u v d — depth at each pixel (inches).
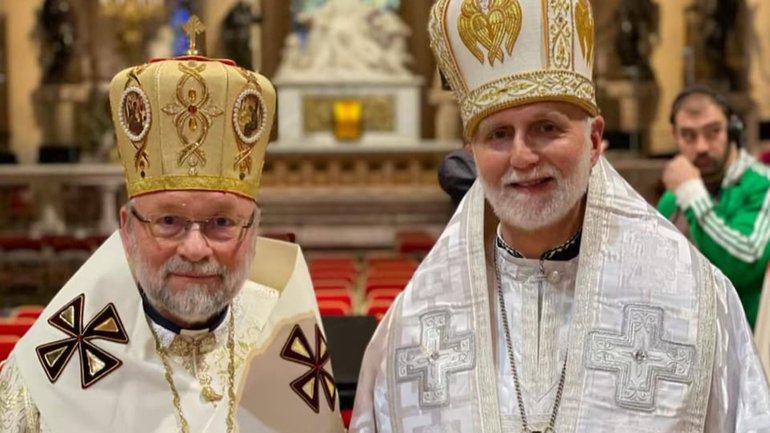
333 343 132.8
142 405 91.7
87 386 92.0
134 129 91.3
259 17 601.6
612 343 91.3
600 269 93.6
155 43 613.0
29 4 628.4
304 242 545.6
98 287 95.1
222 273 90.3
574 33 90.9
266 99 95.0
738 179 152.6
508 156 89.4
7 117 626.5
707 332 90.9
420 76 625.6
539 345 93.9
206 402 93.1
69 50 619.5
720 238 144.6
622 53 601.9
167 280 89.6
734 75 584.7
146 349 93.4
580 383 90.4
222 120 90.7
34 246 465.7
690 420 89.2
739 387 90.7
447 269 97.8
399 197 553.0
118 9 558.3
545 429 90.4
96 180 537.3
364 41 597.6
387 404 95.4
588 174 91.5
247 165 92.9
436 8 95.7
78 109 622.8
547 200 89.0
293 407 95.7
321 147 569.9
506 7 90.0
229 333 97.7
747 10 584.1
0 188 562.9
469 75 92.7
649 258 93.7
